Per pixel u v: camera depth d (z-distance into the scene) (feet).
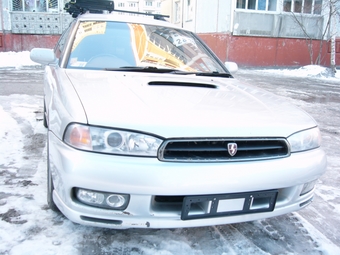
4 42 48.91
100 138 5.12
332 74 43.62
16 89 22.66
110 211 5.22
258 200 5.86
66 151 5.23
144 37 9.62
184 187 5.09
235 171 5.37
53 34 50.65
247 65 51.06
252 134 5.60
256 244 6.57
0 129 13.07
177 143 5.24
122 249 6.08
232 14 48.24
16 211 7.08
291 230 7.18
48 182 6.84
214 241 6.55
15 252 5.76
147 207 5.22
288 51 52.54
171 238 6.53
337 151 13.03
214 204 5.40
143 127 5.16
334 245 6.73
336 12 44.86
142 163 5.08
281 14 50.44
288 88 30.63
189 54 9.95
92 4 11.82
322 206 8.41
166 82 7.55
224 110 6.09
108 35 9.25
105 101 5.73
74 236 6.34
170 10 72.64
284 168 5.77
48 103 7.52
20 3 48.98
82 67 8.11
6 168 9.42
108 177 4.97
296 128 6.15
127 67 8.41
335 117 19.40
